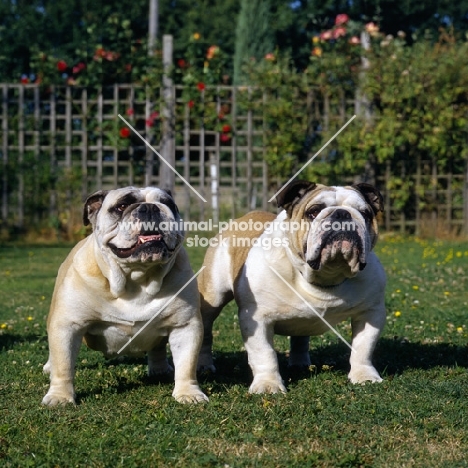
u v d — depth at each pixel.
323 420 3.92
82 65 14.90
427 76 14.81
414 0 27.84
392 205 15.57
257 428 3.77
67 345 4.38
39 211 15.19
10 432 3.77
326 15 28.12
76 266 4.41
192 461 3.37
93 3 32.38
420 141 14.85
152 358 5.08
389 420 3.92
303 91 15.00
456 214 15.53
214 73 15.14
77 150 15.27
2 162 14.88
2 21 31.75
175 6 34.91
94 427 3.85
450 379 4.77
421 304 7.81
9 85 14.93
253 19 23.84
